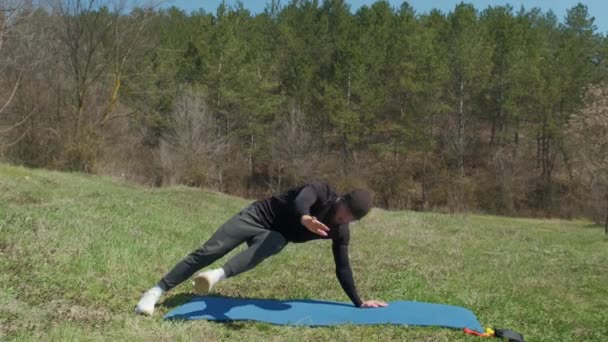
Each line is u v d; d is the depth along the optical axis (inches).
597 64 1907.0
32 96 1233.4
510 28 1946.4
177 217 508.1
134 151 1621.6
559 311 286.7
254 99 1911.9
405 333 200.2
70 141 1234.0
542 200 1787.6
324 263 366.9
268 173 1924.2
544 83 1791.3
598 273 427.5
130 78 1531.7
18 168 856.3
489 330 208.1
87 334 171.8
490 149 1956.2
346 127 1894.7
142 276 261.4
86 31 1261.1
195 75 1907.0
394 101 1972.2
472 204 1785.2
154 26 1552.7
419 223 788.6
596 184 1462.8
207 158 1702.8
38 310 190.4
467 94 1957.4
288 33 2097.7
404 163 1940.2
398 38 1962.4
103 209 460.8
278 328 198.7
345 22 2130.9
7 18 642.2
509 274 398.0
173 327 186.5
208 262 208.7
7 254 250.4
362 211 211.9
